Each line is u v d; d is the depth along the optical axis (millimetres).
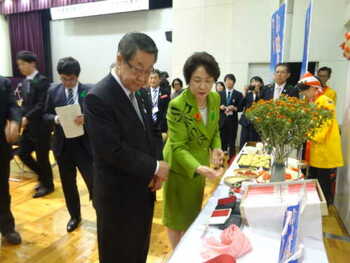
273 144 1264
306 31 3146
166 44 6961
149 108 1325
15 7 8523
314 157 2592
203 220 1142
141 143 1126
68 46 8398
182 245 964
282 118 1157
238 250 892
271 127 1200
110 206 1113
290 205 930
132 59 947
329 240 2314
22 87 3043
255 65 5523
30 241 2260
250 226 1019
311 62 5016
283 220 977
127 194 1122
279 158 1285
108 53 7801
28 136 3148
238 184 1416
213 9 5648
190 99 1355
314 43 4945
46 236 2336
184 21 5922
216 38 5703
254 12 5309
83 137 2119
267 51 5293
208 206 1272
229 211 1142
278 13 3449
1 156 2066
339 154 2518
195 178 1465
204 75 1261
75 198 2410
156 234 2363
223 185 1504
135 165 1035
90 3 7238
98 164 1107
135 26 7281
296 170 1612
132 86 1042
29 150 3213
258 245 944
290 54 5168
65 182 2338
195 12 5805
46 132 3061
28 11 8383
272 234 998
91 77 8172
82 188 3393
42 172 3186
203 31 5785
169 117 1398
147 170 1054
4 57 9133
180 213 1516
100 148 1013
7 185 2156
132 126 1080
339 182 2725
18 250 2135
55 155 2246
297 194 1039
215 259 809
